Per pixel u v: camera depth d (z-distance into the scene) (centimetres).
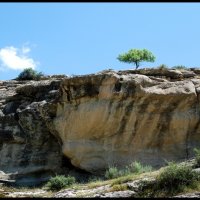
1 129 3309
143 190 1961
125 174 2523
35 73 4084
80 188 2291
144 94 2852
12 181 3064
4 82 3888
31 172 3109
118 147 2900
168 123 2858
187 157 2812
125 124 2900
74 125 2972
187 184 1939
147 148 2877
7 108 3431
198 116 2845
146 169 2602
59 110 3084
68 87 3017
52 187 2562
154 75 3103
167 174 1956
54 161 3120
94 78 2945
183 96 2845
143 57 4709
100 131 2936
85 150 2930
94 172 2908
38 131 3191
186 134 2847
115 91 2898
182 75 3070
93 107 2930
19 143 3244
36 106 3228
